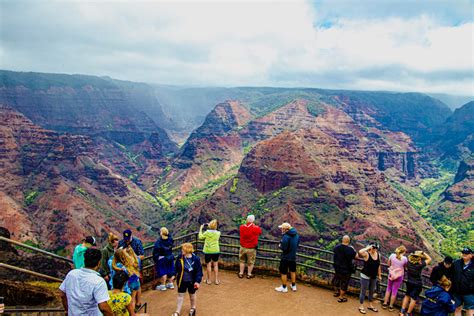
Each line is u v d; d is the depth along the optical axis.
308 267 21.33
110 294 12.09
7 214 174.12
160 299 18.97
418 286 17.89
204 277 21.86
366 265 18.23
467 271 17.02
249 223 21.42
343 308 18.98
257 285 21.05
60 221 185.88
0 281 23.64
